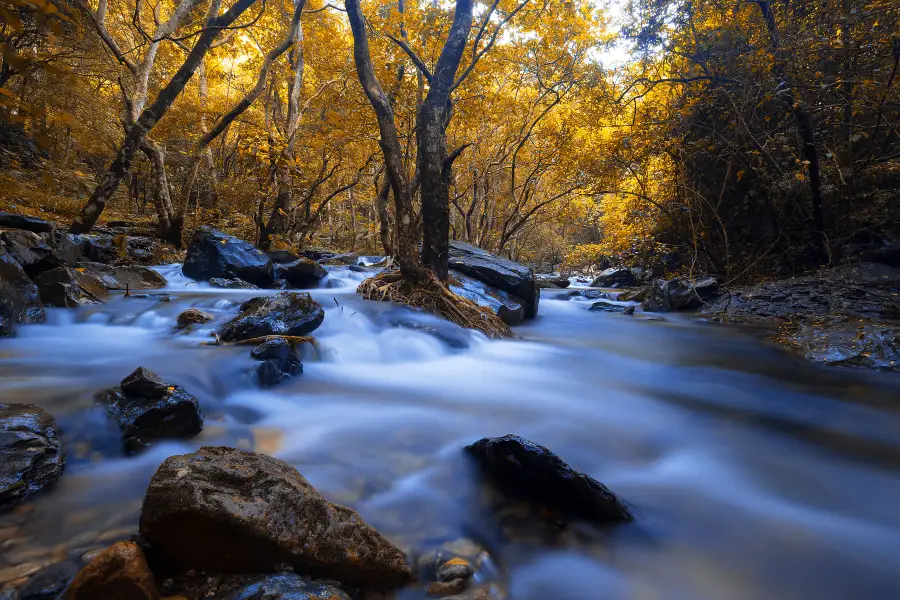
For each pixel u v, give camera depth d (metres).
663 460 3.29
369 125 12.90
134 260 10.17
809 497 2.88
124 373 3.69
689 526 2.54
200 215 15.84
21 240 5.70
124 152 9.45
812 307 8.47
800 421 4.11
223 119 12.12
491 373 5.28
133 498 2.30
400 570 1.97
